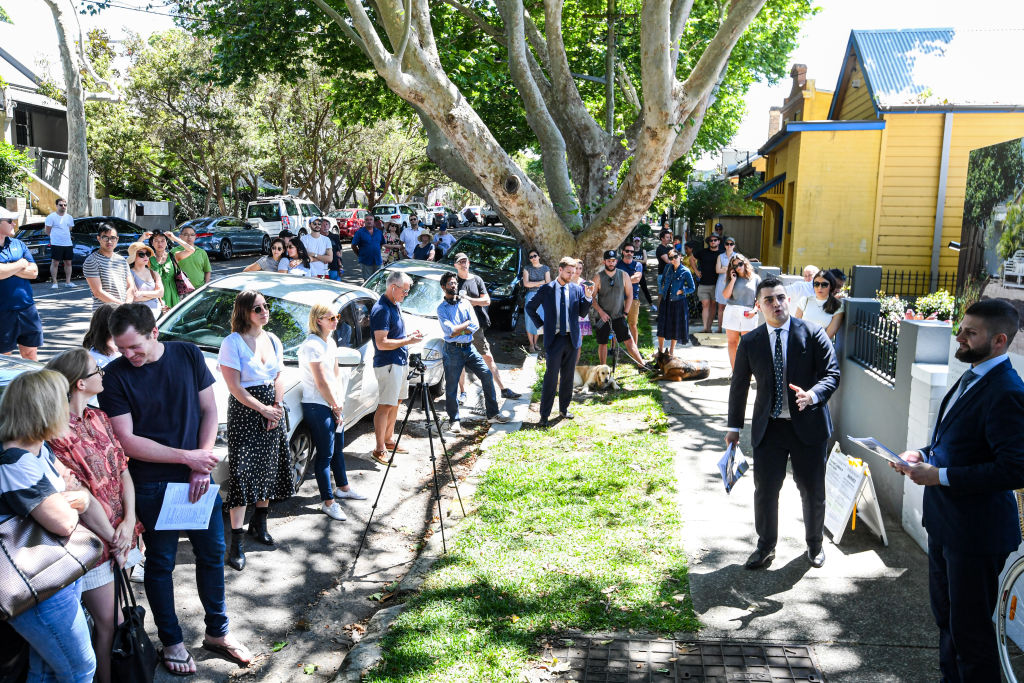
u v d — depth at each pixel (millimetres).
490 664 4219
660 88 10359
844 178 16859
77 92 25734
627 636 4504
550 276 12773
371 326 7613
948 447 3758
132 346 4137
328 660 4602
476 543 5773
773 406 5176
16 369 4750
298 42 19016
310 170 47094
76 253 21141
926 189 16594
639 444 8070
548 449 8023
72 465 3709
